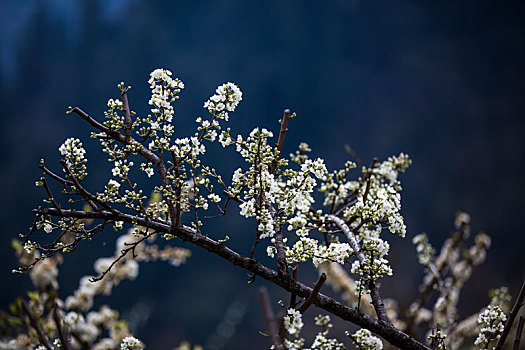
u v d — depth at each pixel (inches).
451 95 1644.9
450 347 137.7
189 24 1819.6
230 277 1250.0
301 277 1005.8
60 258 145.8
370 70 1734.7
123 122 96.9
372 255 94.5
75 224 93.5
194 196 91.8
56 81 1712.6
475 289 666.8
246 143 95.6
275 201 94.3
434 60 1701.5
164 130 93.3
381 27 1769.2
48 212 88.0
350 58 1750.7
